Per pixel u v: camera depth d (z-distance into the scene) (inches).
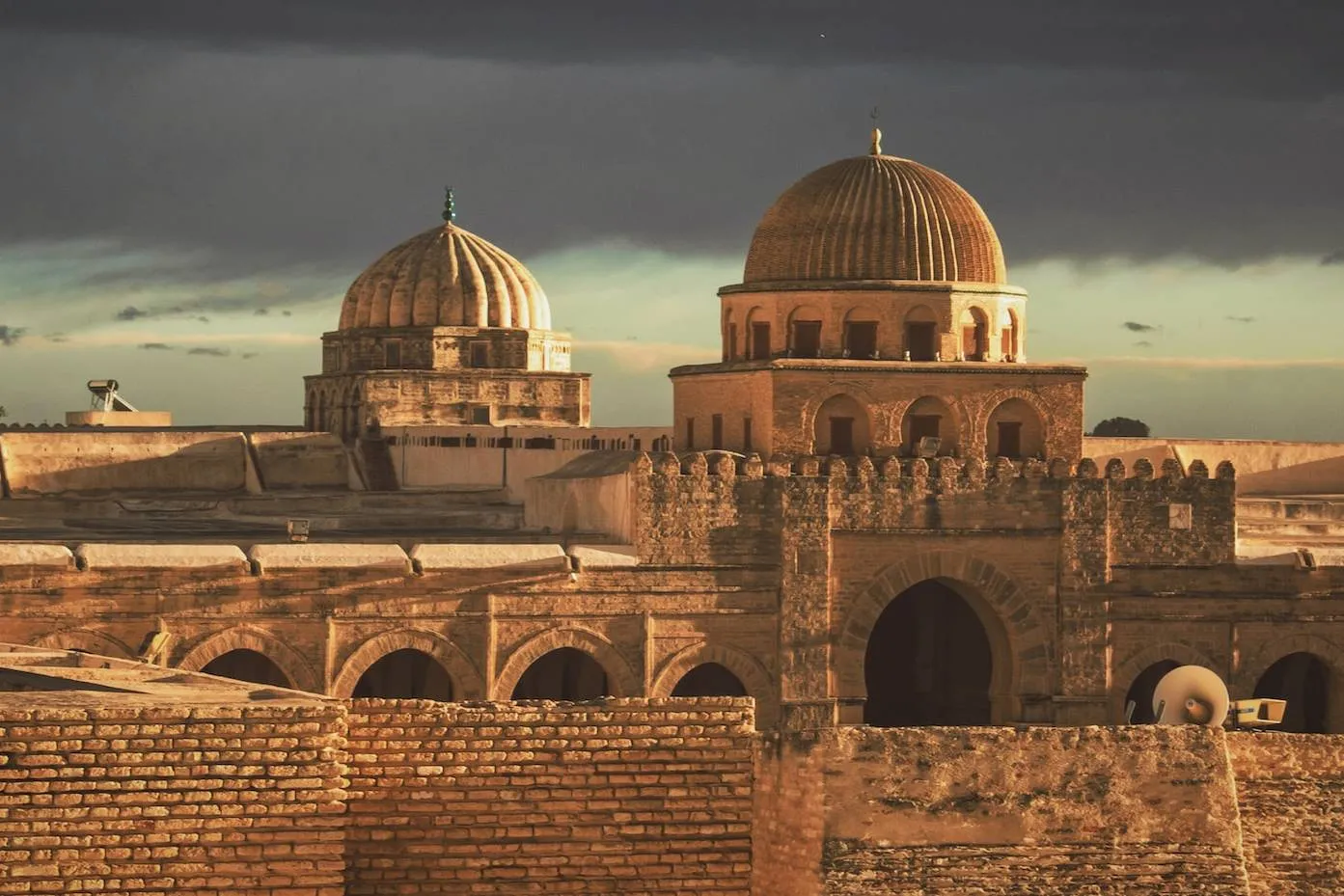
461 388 5132.9
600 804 1868.8
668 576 3075.8
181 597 2849.4
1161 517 3228.3
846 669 3152.1
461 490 4281.5
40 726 1708.9
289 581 2896.2
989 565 3198.8
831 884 1784.0
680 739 1878.7
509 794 1855.3
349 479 4579.2
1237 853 1835.6
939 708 3403.1
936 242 3472.0
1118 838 1825.8
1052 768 1829.5
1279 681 3353.8
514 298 5260.8
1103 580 3208.7
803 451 3346.5
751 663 3122.5
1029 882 1806.1
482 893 1845.5
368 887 1834.4
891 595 3174.2
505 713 1859.0
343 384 5157.5
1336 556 3238.2
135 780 1724.9
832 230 3467.0
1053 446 3420.3
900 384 3376.0
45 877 1701.5
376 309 5201.8
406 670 3075.8
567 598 3021.7
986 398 3398.1
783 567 3125.0
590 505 3371.1
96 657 2217.0
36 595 2795.3
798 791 1830.7
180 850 1729.8
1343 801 1926.7
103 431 5078.7
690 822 1875.0
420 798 1844.2
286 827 1749.5
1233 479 3233.3
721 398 3496.6
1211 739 1850.4
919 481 3176.7
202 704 1754.4
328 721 1761.8
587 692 3154.5
